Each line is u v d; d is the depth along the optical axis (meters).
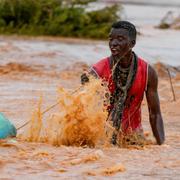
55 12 50.94
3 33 48.53
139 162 11.73
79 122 13.60
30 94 23.77
